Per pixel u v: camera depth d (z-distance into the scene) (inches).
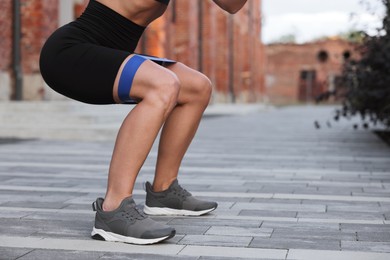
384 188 221.6
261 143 426.0
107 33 140.7
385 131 527.8
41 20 605.0
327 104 2256.4
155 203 166.2
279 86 2437.3
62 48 139.4
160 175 165.8
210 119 821.2
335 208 180.7
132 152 139.9
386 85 421.4
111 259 122.7
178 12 1046.4
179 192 166.4
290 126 648.4
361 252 128.6
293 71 2427.4
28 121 476.7
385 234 146.1
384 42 410.3
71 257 123.8
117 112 553.0
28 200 190.9
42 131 445.4
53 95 613.3
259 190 215.6
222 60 1378.0
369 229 151.6
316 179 245.1
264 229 150.9
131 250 130.3
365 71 425.4
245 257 124.8
